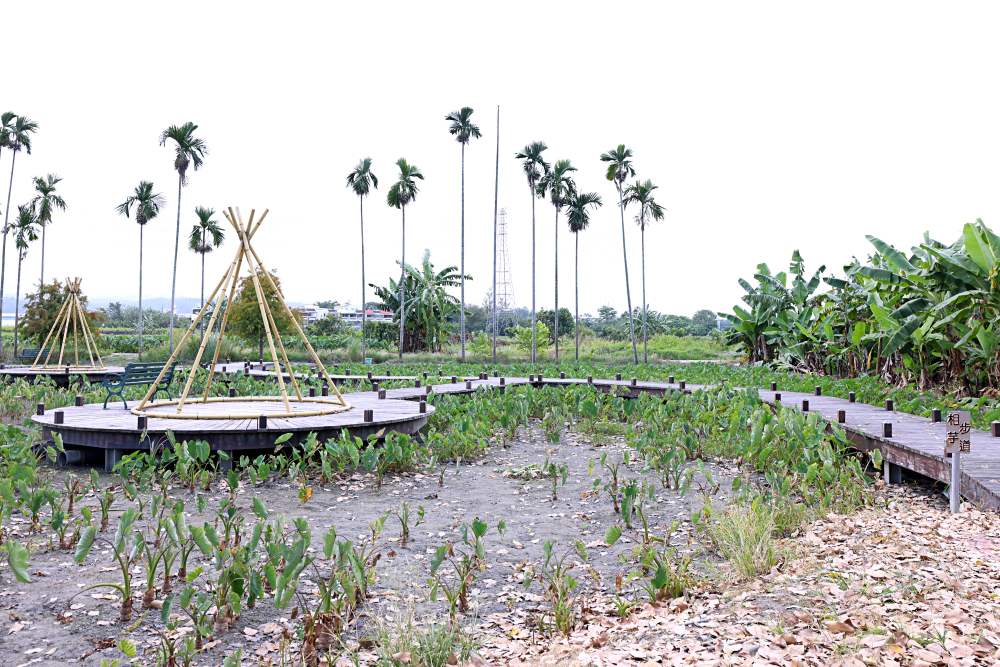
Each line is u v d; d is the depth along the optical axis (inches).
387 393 589.3
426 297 1678.2
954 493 253.1
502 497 301.4
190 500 284.7
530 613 176.4
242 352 1298.0
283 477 325.4
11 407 525.0
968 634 142.4
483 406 468.4
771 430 338.6
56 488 301.6
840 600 166.7
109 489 261.7
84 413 399.5
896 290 641.6
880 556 200.2
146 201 1343.5
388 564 211.2
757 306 1080.2
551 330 2338.8
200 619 151.2
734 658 138.7
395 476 335.9
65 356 1091.3
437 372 941.8
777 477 274.2
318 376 808.3
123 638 158.2
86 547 173.9
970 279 540.1
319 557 215.3
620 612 169.9
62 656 149.9
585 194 1354.6
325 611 157.8
